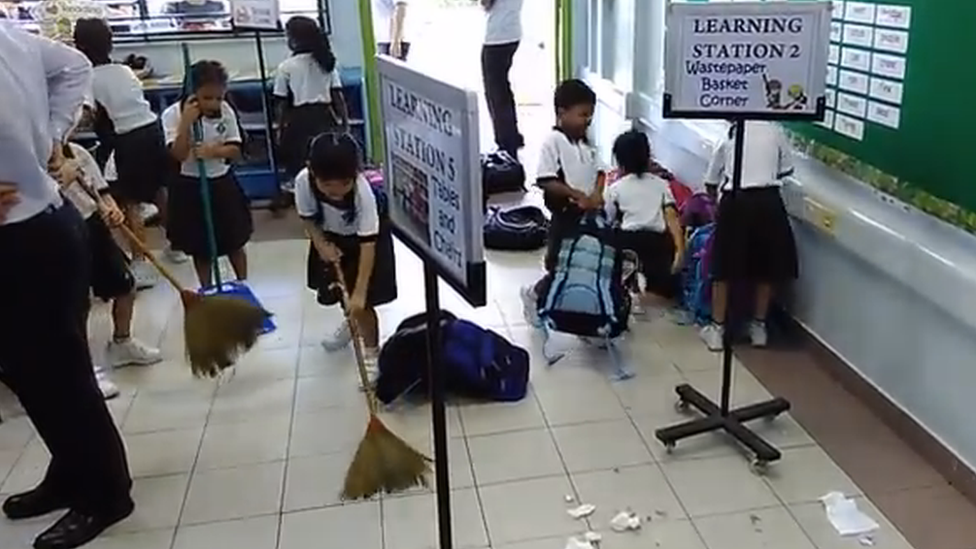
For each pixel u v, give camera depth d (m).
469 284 1.48
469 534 2.44
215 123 3.78
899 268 2.67
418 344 3.10
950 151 2.52
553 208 3.55
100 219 3.18
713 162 3.39
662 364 3.38
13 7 5.30
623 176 3.83
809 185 3.20
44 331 2.28
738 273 3.29
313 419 3.06
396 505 2.58
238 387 3.30
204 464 2.82
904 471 2.66
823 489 2.59
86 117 4.43
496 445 2.87
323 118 5.23
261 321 2.95
